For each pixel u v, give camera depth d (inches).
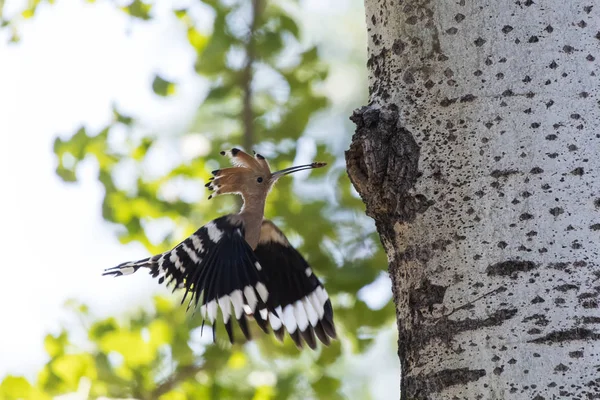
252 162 316.5
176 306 466.6
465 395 205.2
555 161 209.3
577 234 205.0
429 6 225.9
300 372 455.5
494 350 203.8
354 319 448.1
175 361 444.5
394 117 226.2
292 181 487.8
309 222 465.1
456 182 216.1
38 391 430.0
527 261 205.8
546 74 213.8
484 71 217.8
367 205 231.9
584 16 215.9
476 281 209.3
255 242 303.1
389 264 232.7
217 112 513.0
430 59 224.1
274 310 283.3
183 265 298.8
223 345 448.1
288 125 497.4
